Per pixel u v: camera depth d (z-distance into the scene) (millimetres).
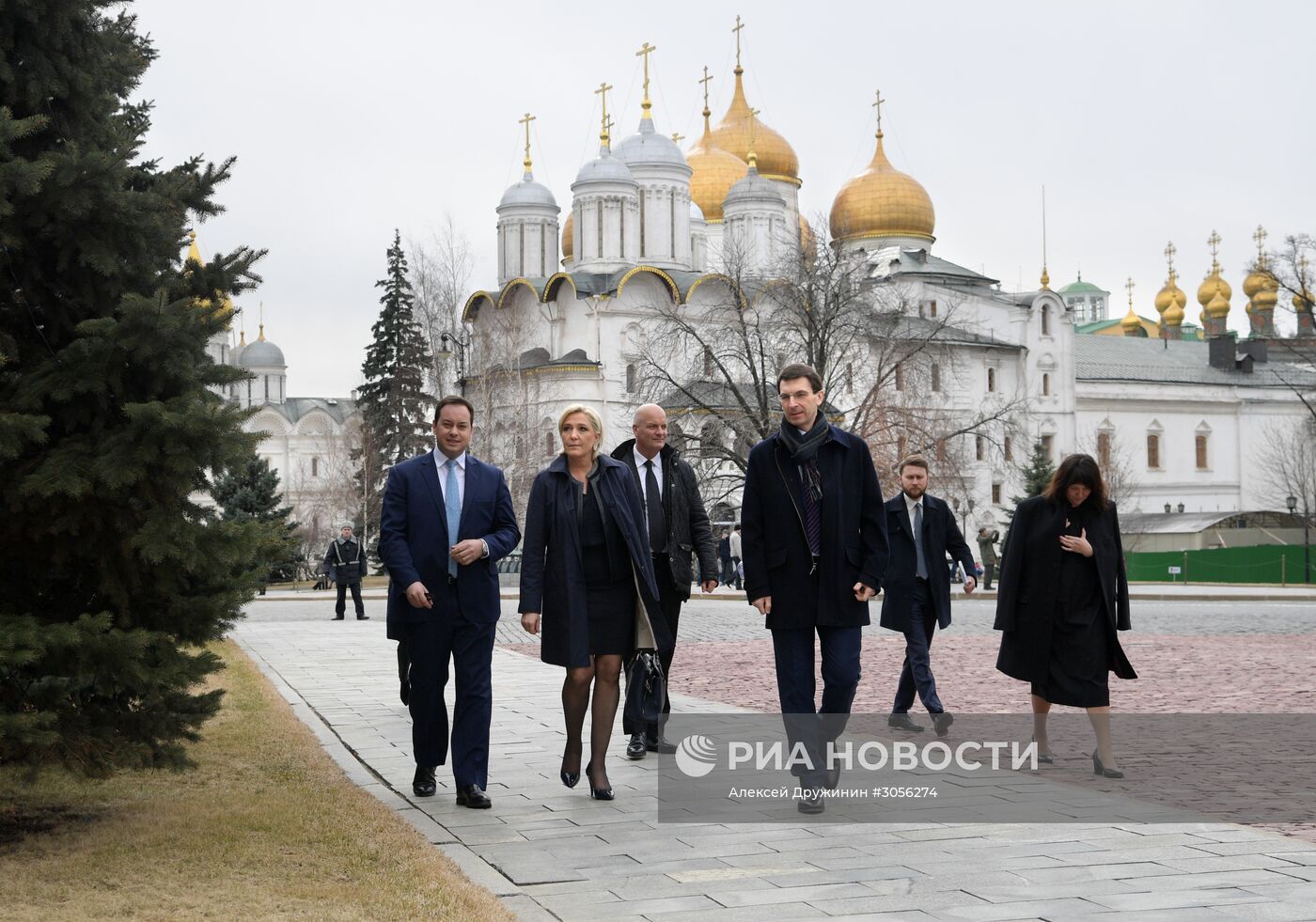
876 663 17906
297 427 110375
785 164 88000
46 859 6910
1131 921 5789
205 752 10250
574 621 8641
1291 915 5848
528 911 6027
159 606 7402
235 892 6254
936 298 84500
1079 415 92938
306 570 66812
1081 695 9266
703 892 6324
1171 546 75688
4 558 7277
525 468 55250
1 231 6953
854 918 5875
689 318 49188
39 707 6805
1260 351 106500
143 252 7453
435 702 8750
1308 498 90500
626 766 9820
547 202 80688
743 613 30703
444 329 56844
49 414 7148
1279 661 17609
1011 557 9633
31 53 7410
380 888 6277
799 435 8312
